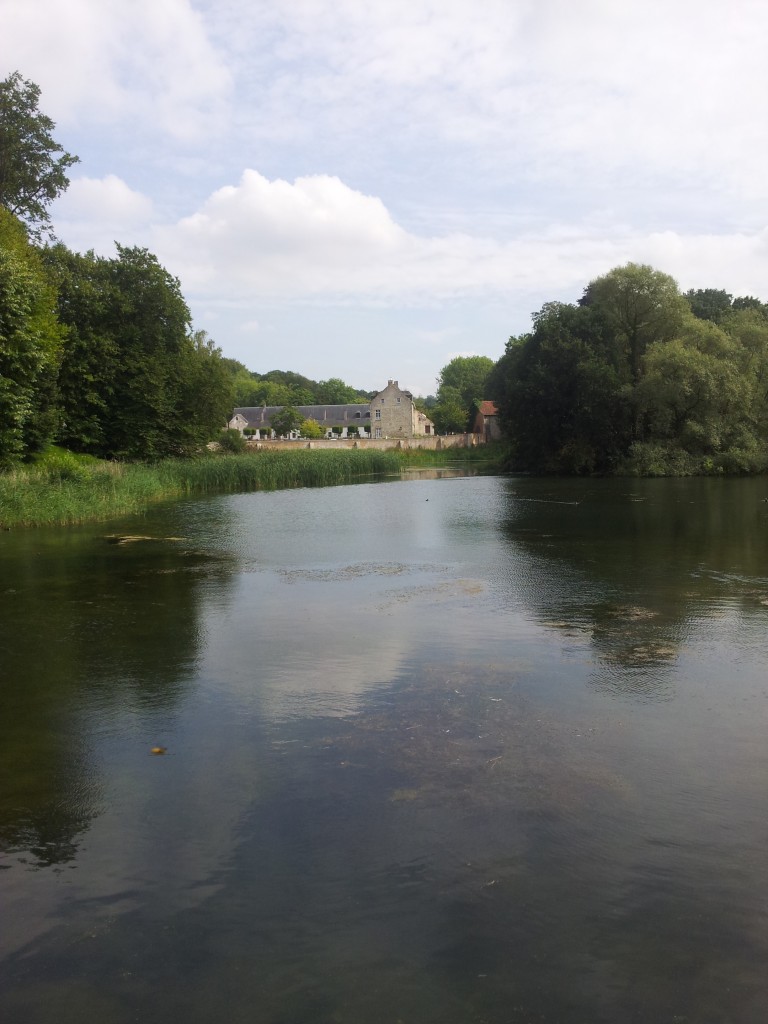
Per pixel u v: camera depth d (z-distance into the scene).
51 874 4.12
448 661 7.99
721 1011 3.07
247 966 3.37
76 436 40.81
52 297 34.66
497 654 8.23
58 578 13.45
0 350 24.92
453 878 3.99
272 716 6.46
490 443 86.06
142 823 4.66
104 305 42.53
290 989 3.22
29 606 11.12
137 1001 3.17
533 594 11.48
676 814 4.63
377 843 4.35
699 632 9.04
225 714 6.55
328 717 6.41
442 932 3.57
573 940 3.50
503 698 6.78
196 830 4.56
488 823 4.54
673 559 14.59
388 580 12.98
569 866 4.08
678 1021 3.02
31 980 3.31
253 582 12.98
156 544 17.92
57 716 6.57
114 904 3.84
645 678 7.31
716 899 3.78
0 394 25.00
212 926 3.65
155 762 5.56
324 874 4.05
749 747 5.65
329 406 114.94
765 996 3.15
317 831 4.50
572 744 5.72
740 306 71.19
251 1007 3.12
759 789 4.97
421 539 18.38
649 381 44.47
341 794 4.96
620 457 47.28
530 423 51.19
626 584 12.16
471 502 28.94
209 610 10.78
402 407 106.62
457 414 108.50
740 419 46.34
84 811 4.84
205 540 18.61
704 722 6.16
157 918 3.72
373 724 6.21
